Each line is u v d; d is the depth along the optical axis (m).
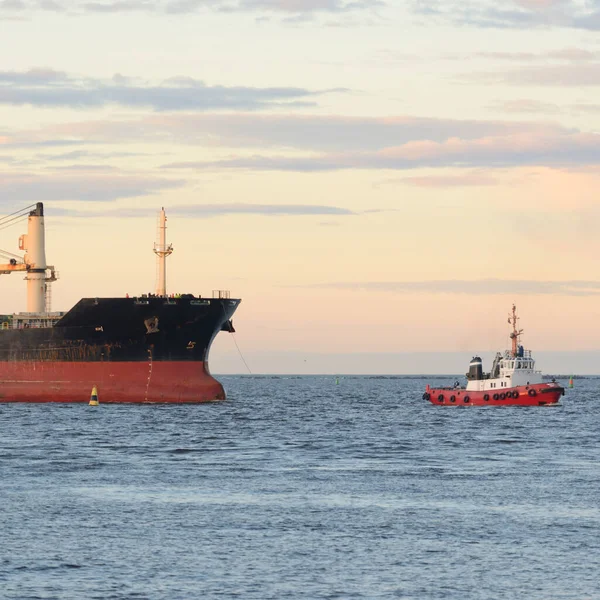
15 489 186.12
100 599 115.44
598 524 155.12
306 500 175.62
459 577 125.25
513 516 161.25
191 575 125.50
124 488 187.88
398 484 194.75
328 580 123.69
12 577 124.06
